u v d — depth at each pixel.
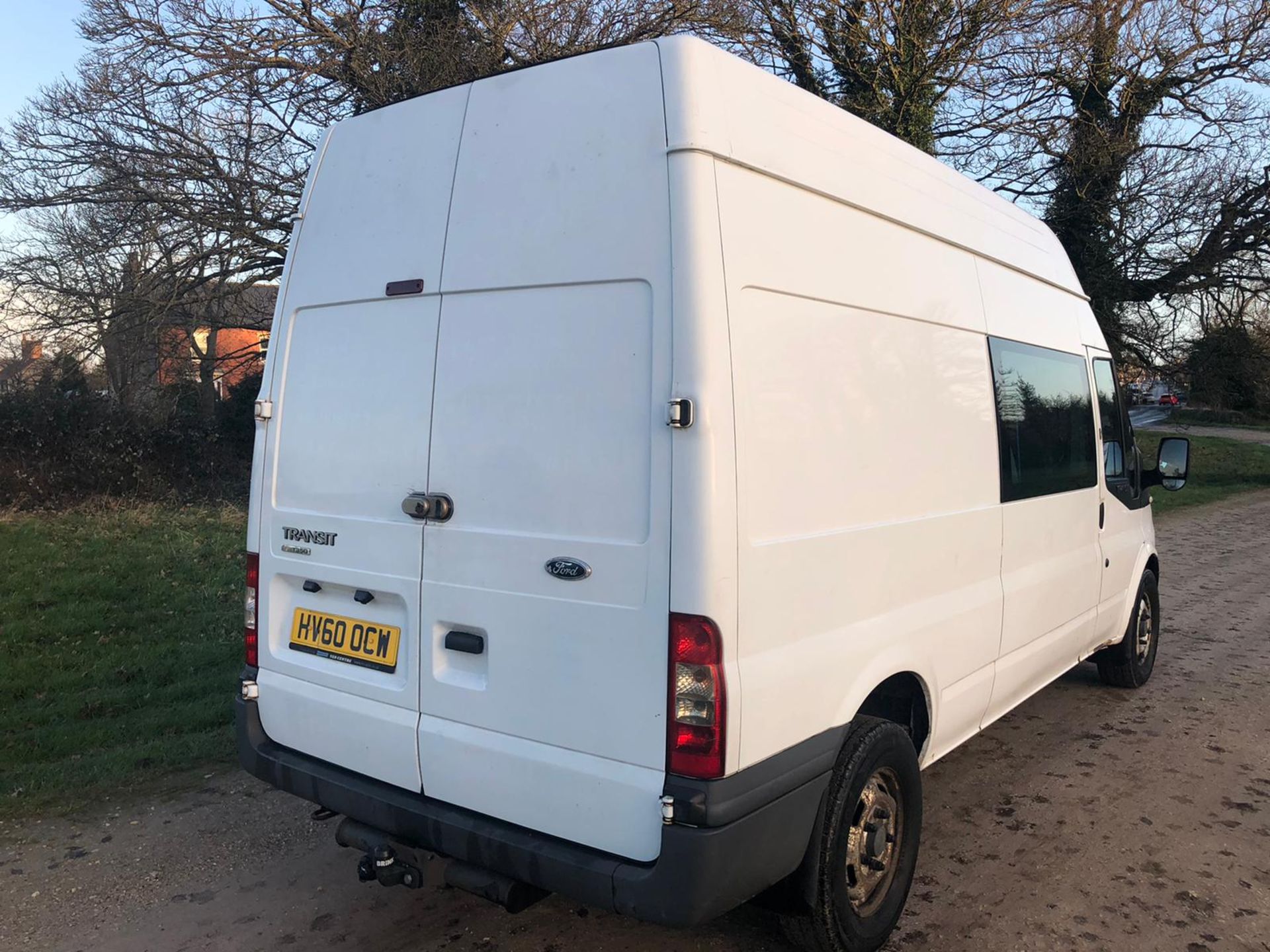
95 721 5.18
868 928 2.97
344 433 3.11
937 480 3.40
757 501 2.50
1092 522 4.98
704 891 2.34
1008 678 4.06
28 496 12.52
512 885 2.63
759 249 2.58
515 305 2.70
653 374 2.42
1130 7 16.11
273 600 3.33
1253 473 24.66
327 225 3.25
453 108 2.95
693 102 2.45
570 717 2.56
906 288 3.29
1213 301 18.70
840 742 2.81
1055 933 3.19
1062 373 4.66
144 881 3.56
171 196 13.98
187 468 14.62
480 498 2.75
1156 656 6.41
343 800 3.01
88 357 14.55
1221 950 3.10
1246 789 4.43
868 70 15.34
